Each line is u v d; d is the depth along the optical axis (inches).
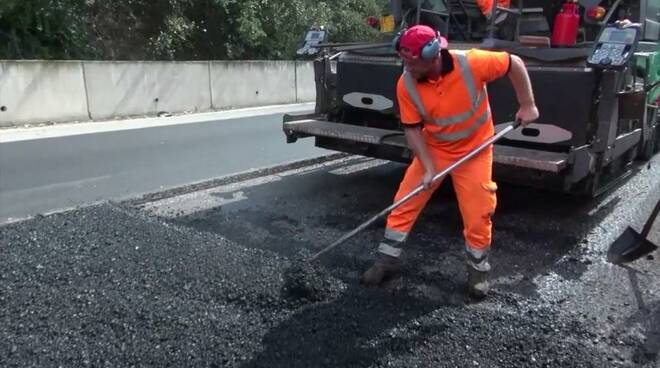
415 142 127.5
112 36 584.7
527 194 227.1
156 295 126.6
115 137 353.7
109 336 110.3
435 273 150.6
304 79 642.8
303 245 167.8
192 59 648.4
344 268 150.3
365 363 104.4
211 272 136.9
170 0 614.9
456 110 122.6
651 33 223.0
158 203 208.8
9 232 163.0
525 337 115.0
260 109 547.8
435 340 112.7
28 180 242.5
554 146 175.6
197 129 393.7
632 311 131.4
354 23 756.0
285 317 118.8
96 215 181.5
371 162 287.7
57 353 104.2
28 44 491.8
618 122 180.1
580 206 211.8
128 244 155.6
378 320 119.3
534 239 178.2
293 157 297.4
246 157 297.0
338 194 225.6
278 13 684.1
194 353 105.3
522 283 146.5
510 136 181.6
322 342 110.2
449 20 230.5
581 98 166.4
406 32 116.6
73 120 422.9
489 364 105.5
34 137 347.3
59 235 161.3
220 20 668.1
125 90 456.1
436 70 118.8
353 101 223.8
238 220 189.9
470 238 132.3
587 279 149.3
